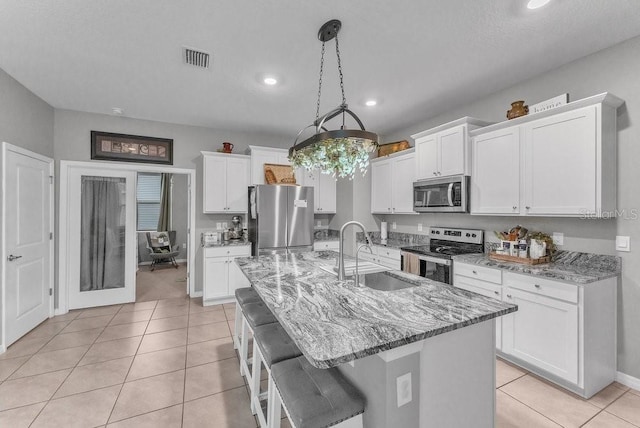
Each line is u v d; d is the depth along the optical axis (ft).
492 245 10.16
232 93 10.32
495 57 7.96
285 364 4.71
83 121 12.16
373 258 13.82
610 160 6.97
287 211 13.76
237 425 5.96
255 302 7.60
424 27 6.70
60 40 7.20
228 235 14.32
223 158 13.84
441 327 3.94
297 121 13.35
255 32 6.89
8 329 9.04
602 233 7.50
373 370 3.95
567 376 6.67
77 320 11.30
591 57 7.75
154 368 8.02
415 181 11.71
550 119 7.59
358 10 6.15
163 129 13.52
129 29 6.77
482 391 4.77
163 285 16.65
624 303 7.13
